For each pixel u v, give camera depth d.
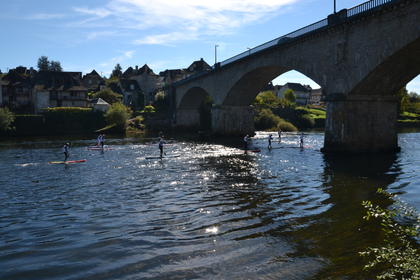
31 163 25.66
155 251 8.66
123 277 7.32
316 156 27.55
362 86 26.12
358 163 23.17
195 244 9.07
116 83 104.88
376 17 23.38
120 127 65.19
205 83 60.31
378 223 10.27
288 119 80.25
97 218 11.59
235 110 55.25
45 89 72.94
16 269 7.75
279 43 35.66
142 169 22.42
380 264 7.48
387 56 22.59
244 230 10.05
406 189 14.91
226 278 7.18
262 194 14.62
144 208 12.76
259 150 32.62
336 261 7.75
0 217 11.87
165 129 74.69
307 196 14.02
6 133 58.41
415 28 20.44
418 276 5.84
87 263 8.02
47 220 11.47
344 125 27.19
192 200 13.83
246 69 43.66
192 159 27.33
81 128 66.44
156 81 104.25
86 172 21.44
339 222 10.49
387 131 28.78
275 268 7.54
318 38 29.72
